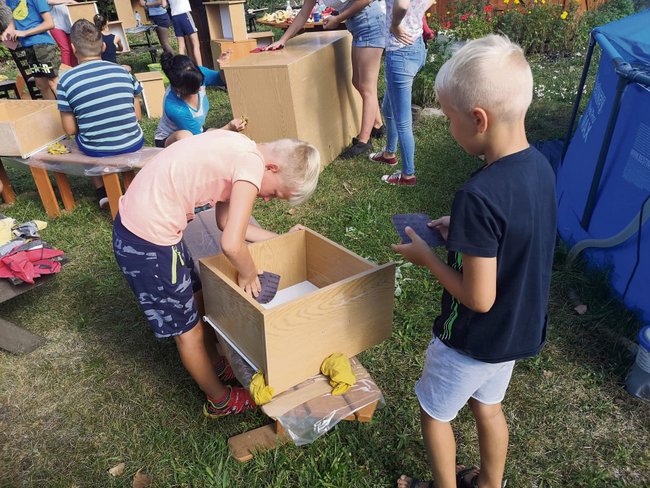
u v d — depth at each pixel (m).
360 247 3.45
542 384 2.41
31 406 2.40
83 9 7.78
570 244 3.27
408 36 3.63
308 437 1.85
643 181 2.69
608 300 2.85
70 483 2.05
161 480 2.04
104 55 6.09
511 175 1.28
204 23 7.65
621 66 2.79
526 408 2.29
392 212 3.85
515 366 2.50
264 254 2.21
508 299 1.37
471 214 1.25
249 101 4.24
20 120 3.76
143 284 1.93
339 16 4.25
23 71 6.30
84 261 3.50
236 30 6.92
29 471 2.10
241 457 2.06
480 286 1.29
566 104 5.81
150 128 6.02
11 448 2.20
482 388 1.61
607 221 2.96
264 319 1.65
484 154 1.37
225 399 2.22
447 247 1.30
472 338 1.45
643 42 3.26
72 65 6.76
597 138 3.25
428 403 1.64
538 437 2.17
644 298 2.67
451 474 1.73
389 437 2.18
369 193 4.13
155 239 1.88
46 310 3.04
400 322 2.78
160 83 6.42
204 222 2.78
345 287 1.81
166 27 8.76
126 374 2.56
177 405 2.36
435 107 5.77
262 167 1.85
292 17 7.88
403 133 4.01
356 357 2.57
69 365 2.64
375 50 4.42
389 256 3.35
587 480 1.98
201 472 2.03
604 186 3.01
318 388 1.92
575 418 2.25
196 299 2.30
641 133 2.69
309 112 4.35
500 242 1.30
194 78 3.63
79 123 3.70
